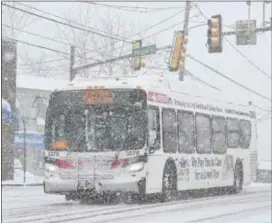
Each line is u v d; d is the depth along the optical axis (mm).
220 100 24172
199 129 21844
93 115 18031
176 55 32156
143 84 18203
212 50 29062
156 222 13062
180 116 20422
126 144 17641
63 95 18469
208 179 22375
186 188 20594
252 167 27109
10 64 36594
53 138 18250
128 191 17516
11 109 36812
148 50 33594
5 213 14969
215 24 29016
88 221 13148
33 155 50438
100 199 19453
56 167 18047
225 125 24250
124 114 17859
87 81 18688
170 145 19453
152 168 18062
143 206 17594
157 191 18484
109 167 17594
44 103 54594
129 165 17516
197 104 21922
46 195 22750
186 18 37531
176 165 19781
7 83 36344
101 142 17734
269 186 33688
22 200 19875
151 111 18219
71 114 18219
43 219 13500
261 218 14273
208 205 18312
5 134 35656
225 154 24031
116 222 13016
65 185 17891
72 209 16328
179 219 13828
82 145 17859
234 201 20312
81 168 17797
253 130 27453
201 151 21891
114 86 18156
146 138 17734
